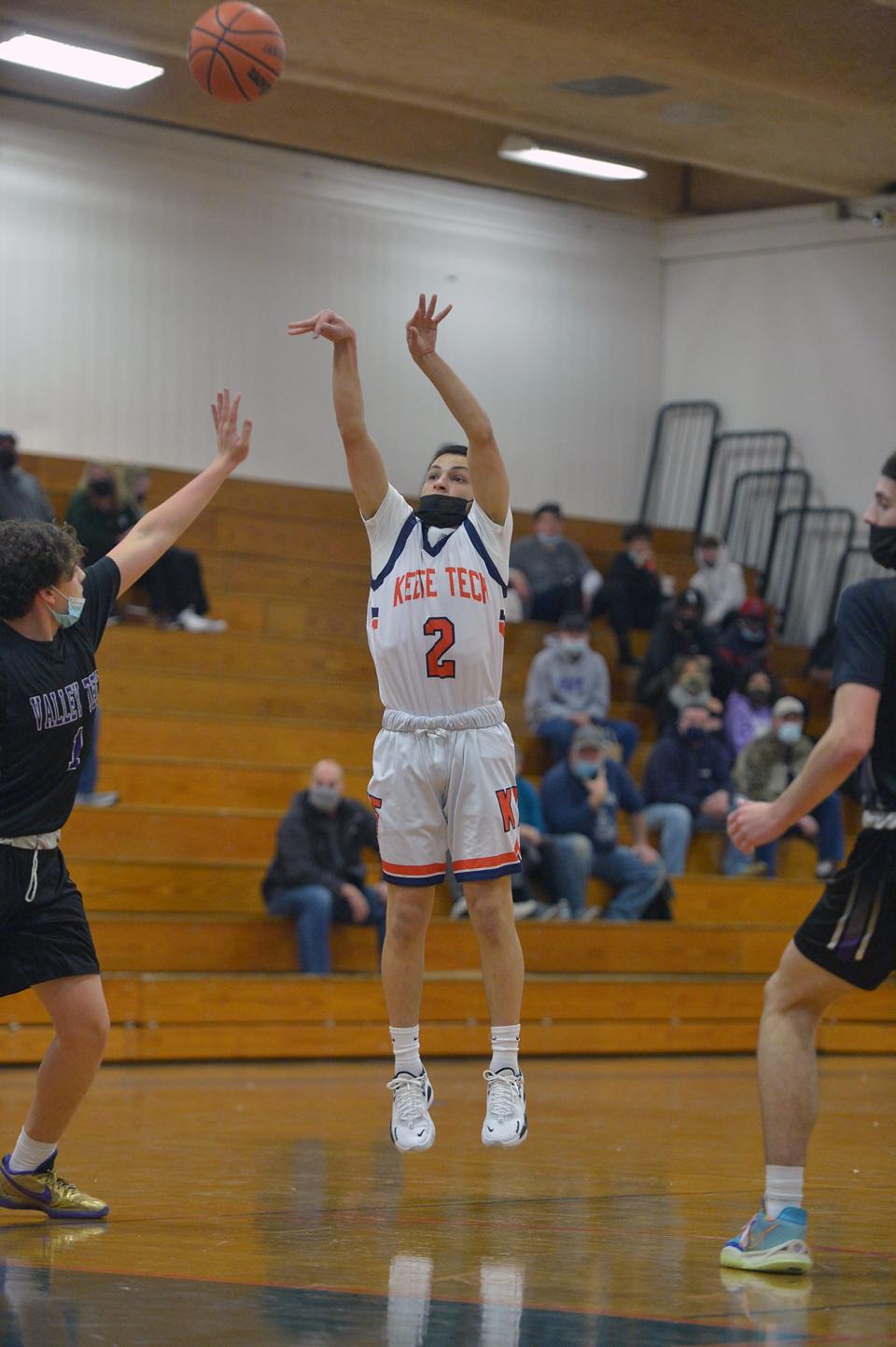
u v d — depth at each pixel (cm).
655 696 1834
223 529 1986
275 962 1432
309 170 2181
